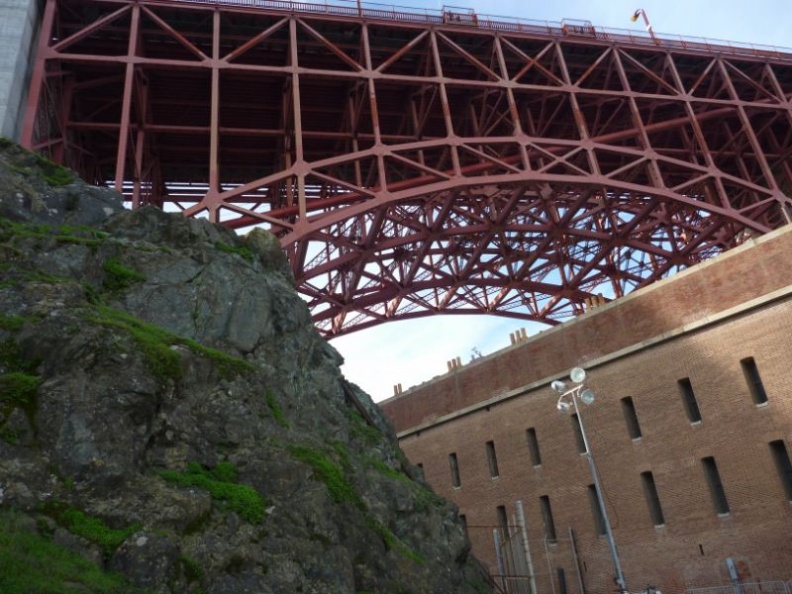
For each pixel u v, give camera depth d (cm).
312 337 2436
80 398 1291
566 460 3544
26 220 2034
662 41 4369
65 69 3453
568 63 4278
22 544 1007
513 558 3155
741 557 2797
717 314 3070
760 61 4562
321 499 1567
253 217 3017
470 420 4159
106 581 1041
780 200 3991
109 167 4184
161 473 1341
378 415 2756
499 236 4712
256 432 1631
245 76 3619
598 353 3534
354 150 3753
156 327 1694
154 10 3431
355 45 3825
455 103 4234
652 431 3212
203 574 1203
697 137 4078
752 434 2864
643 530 3144
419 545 2062
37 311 1440
